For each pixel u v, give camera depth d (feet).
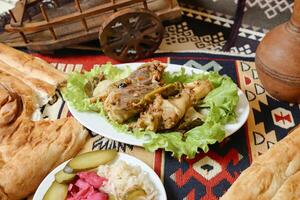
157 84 3.33
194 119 3.21
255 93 3.71
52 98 3.66
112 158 2.98
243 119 3.25
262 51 3.51
